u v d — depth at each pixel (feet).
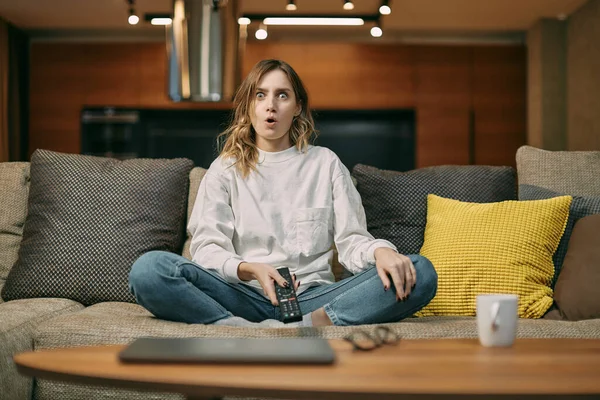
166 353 3.43
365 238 6.24
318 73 19.98
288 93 6.60
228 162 6.64
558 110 18.70
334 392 2.96
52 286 7.08
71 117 19.92
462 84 19.88
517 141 19.83
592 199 7.09
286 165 6.67
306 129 6.91
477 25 19.53
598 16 16.58
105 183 7.55
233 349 3.54
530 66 19.53
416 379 3.12
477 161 19.86
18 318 5.86
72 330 5.29
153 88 19.84
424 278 5.38
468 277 6.51
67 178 7.57
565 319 6.31
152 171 7.73
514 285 6.43
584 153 7.98
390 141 20.06
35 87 19.93
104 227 7.30
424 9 18.07
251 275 5.48
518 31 20.01
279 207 6.49
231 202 6.53
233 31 14.03
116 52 19.92
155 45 19.88
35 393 5.53
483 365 3.45
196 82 13.88
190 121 19.95
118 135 20.10
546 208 6.76
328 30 20.07
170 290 5.32
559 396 2.94
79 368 3.28
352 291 5.43
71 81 19.90
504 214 6.77
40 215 7.44
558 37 18.75
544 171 7.87
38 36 20.33
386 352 3.79
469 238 6.68
